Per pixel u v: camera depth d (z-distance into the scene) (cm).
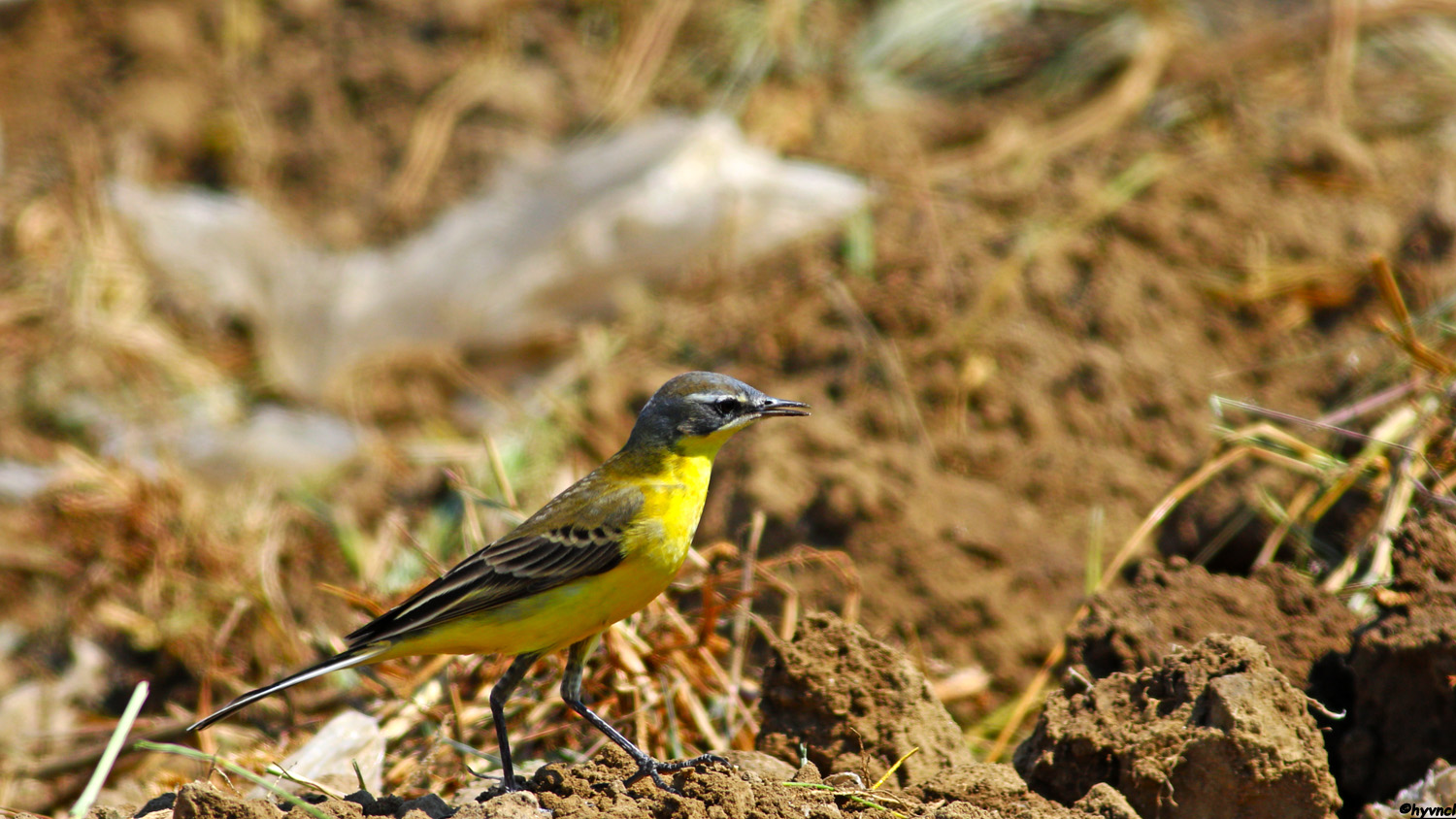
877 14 2045
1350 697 825
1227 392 1287
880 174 1705
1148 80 1772
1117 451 1270
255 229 1859
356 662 771
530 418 1471
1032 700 1066
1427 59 1731
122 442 1561
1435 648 752
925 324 1398
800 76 1933
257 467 1512
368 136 1956
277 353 1733
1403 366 1185
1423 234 1325
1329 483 1114
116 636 1310
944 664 1120
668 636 998
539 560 783
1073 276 1413
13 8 2117
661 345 1550
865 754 792
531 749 963
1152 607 867
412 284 1730
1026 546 1188
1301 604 865
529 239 1720
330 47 2058
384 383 1645
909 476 1236
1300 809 697
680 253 1653
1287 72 1753
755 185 1673
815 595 1160
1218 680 718
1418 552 830
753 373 1452
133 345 1695
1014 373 1327
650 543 798
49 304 1753
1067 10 1933
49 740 1188
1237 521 1150
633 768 771
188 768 1077
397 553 1352
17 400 1638
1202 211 1459
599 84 1967
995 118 1803
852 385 1362
